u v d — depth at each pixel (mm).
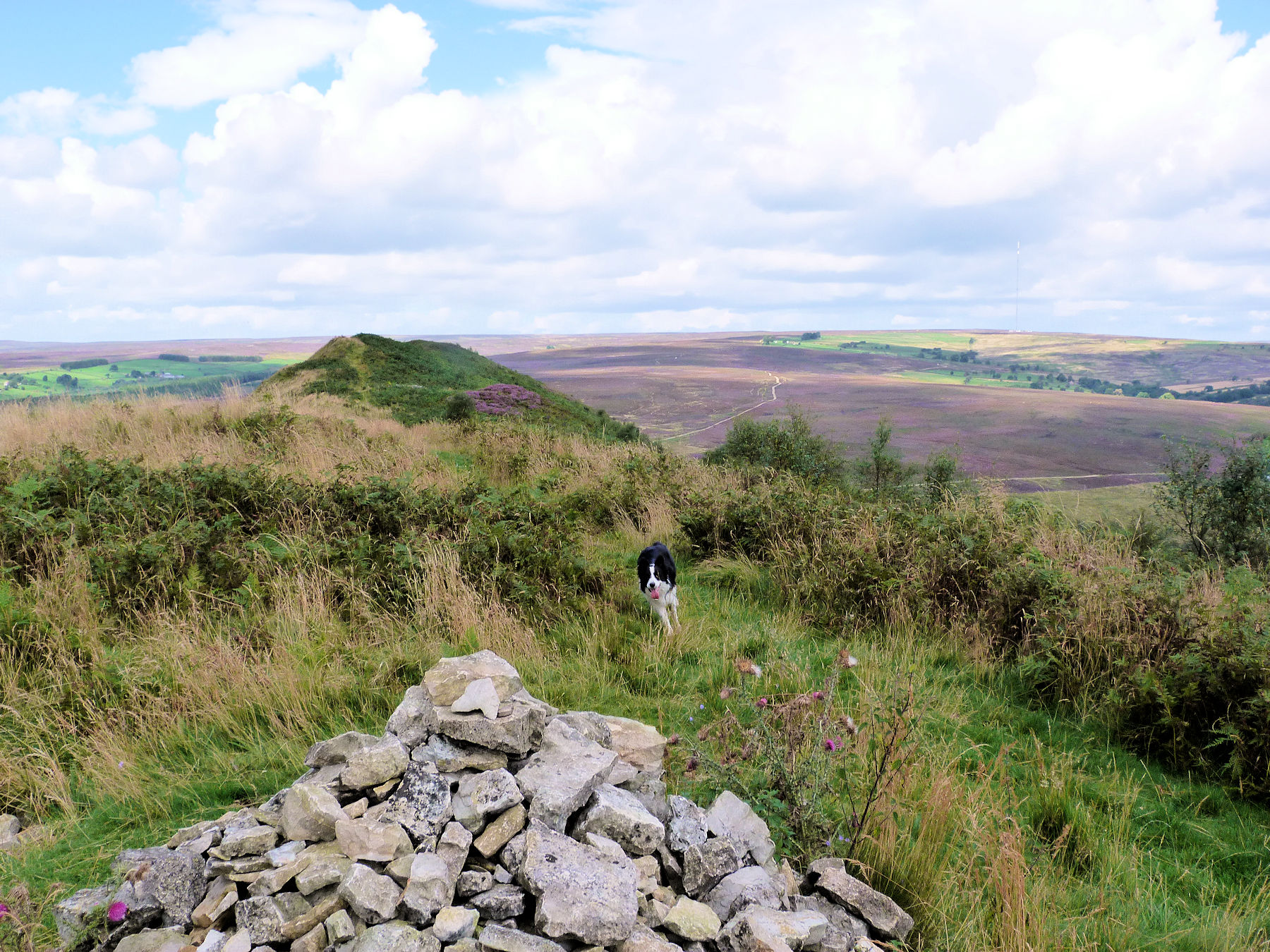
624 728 3908
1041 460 82062
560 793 2885
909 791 3916
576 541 7941
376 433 15117
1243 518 10539
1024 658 5934
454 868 2615
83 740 4133
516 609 6250
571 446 15172
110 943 2490
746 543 8648
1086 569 7156
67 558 5742
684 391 181750
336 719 4551
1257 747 4566
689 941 2607
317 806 2760
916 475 15055
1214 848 4020
